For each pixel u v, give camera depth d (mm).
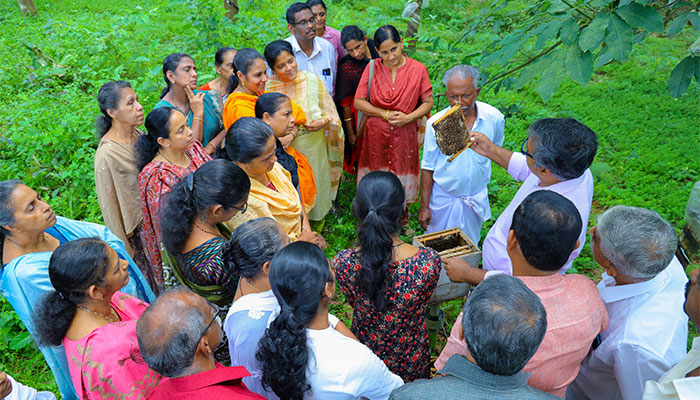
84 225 3051
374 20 8836
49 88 6734
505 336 1568
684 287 2178
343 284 2385
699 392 1643
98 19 9742
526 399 1604
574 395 2559
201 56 7000
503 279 1745
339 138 4730
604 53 2658
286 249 1957
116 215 3627
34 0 11000
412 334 2469
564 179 2631
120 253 3066
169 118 3193
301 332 1856
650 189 5379
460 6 10562
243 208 2805
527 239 1968
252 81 4207
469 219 4148
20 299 2586
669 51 8492
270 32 7270
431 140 3852
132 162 3572
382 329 2406
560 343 1920
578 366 2035
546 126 2545
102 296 2273
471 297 1728
